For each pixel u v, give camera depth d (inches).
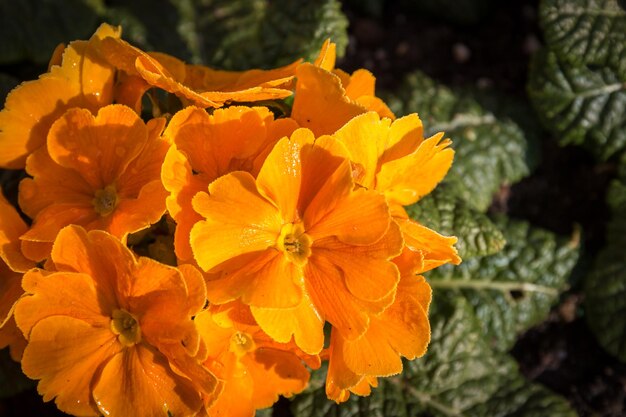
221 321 7.2
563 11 12.7
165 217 7.9
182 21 12.9
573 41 12.6
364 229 7.1
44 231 7.4
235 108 7.3
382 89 14.6
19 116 7.7
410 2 15.0
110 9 12.8
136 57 7.5
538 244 12.9
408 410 11.2
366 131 7.3
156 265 6.8
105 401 7.3
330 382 7.6
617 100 13.2
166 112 8.5
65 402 7.4
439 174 8.5
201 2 13.0
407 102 13.3
